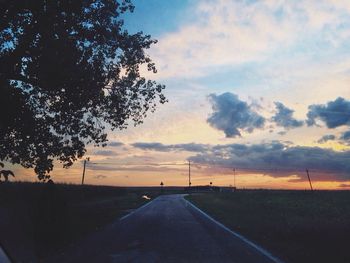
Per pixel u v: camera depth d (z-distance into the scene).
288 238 13.84
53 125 21.44
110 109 22.39
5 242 12.21
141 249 11.73
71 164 23.09
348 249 11.02
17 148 20.53
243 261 9.62
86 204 40.09
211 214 28.17
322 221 19.89
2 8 16.80
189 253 10.90
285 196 56.81
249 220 21.86
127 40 21.03
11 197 27.28
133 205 42.75
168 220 22.95
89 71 18.45
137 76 22.47
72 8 17.72
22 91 18.20
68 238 14.28
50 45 16.92
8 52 17.62
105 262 9.66
